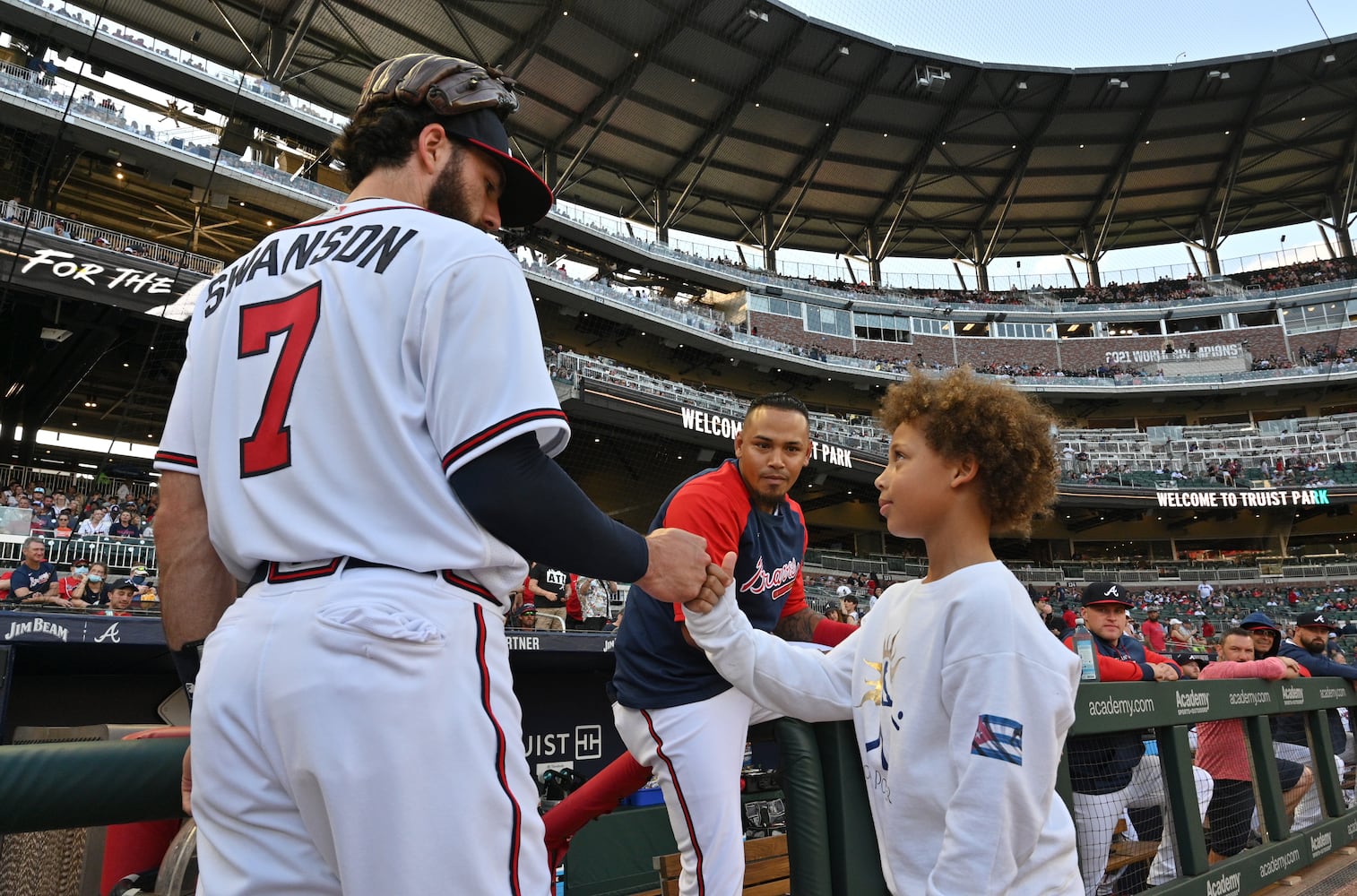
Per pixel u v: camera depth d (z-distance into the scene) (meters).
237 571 1.00
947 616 1.33
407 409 0.91
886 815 1.39
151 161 17.84
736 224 36.06
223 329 1.04
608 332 28.09
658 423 20.88
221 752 0.87
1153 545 33.66
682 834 1.92
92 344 15.84
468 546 0.90
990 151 33.34
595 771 6.59
